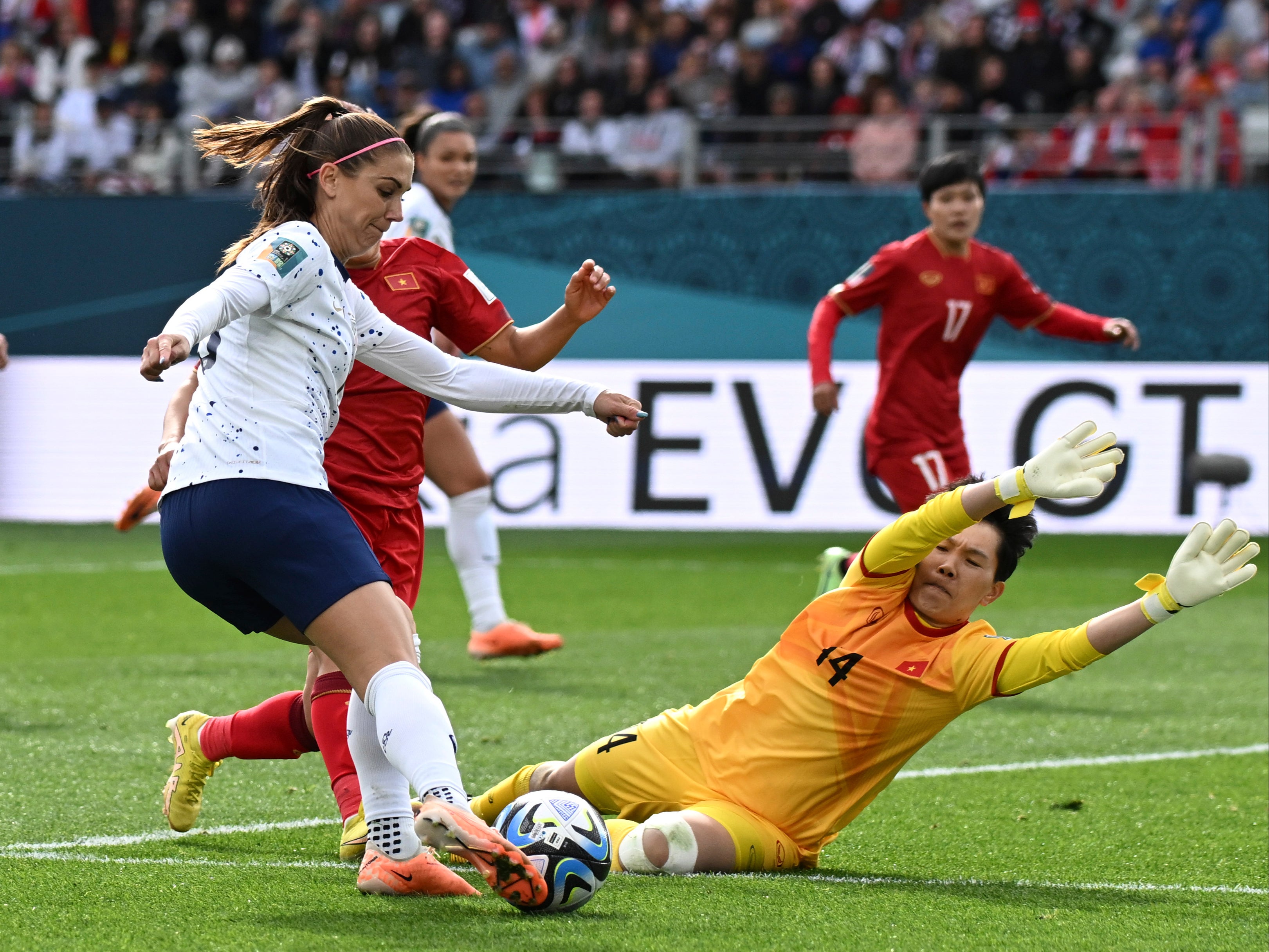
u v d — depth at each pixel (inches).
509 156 2190.0
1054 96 2231.8
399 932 447.2
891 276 978.1
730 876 528.4
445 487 1072.2
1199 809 692.1
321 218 493.0
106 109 2454.5
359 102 2442.2
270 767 743.7
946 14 2503.7
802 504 1964.8
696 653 1155.3
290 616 461.4
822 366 986.1
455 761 453.1
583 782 573.0
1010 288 1002.1
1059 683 1058.7
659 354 2052.2
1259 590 1596.9
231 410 464.4
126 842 585.6
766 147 2135.8
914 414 986.7
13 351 2124.8
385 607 460.1
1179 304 1971.0
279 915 467.8
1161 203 1974.7
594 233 2090.3
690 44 2454.5
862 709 540.4
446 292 634.2
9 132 2349.9
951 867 578.2
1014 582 1583.4
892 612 543.5
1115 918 490.6
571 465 2006.6
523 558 1798.7
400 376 518.6
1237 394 1924.2
